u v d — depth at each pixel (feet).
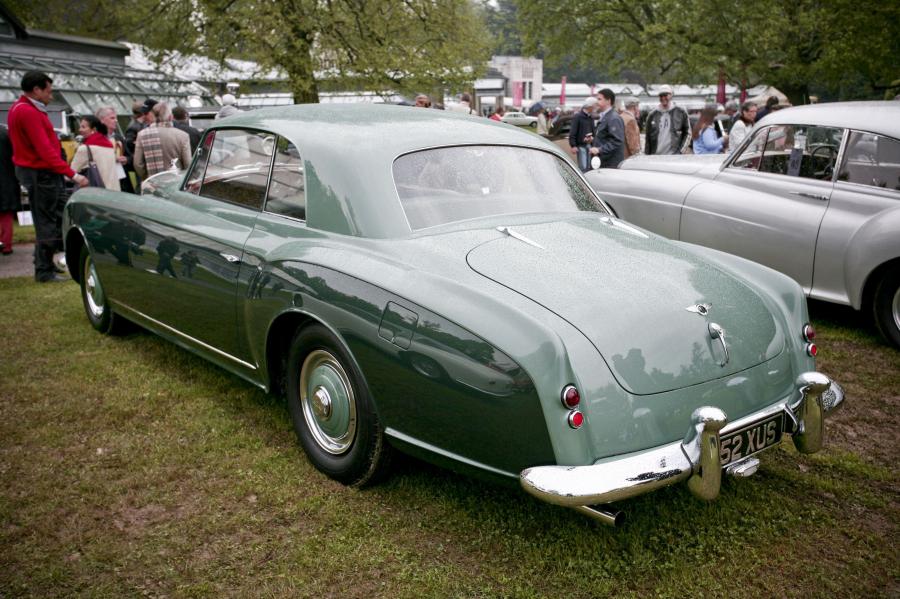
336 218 10.07
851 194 16.48
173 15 60.95
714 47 77.71
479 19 62.85
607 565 8.43
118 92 60.64
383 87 58.08
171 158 26.86
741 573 8.40
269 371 11.06
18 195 27.22
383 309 8.68
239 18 54.29
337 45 55.88
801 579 8.30
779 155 18.15
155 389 13.52
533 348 7.49
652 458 7.54
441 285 8.42
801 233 17.07
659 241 10.98
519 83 172.65
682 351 8.34
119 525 9.21
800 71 74.84
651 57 83.66
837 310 19.40
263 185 11.52
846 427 12.42
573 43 96.32
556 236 10.07
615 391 7.72
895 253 15.28
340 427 9.97
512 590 8.00
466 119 12.27
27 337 16.58
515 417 7.57
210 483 10.23
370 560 8.49
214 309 11.77
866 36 67.31
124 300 14.85
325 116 11.64
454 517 9.36
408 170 10.30
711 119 35.12
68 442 11.41
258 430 11.87
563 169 12.13
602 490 7.16
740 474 8.48
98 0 77.82
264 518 9.36
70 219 16.21
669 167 21.63
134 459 10.86
